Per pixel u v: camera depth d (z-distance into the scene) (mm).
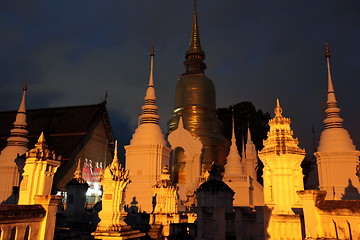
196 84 55062
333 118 32469
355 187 29531
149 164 33500
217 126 54094
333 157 30734
